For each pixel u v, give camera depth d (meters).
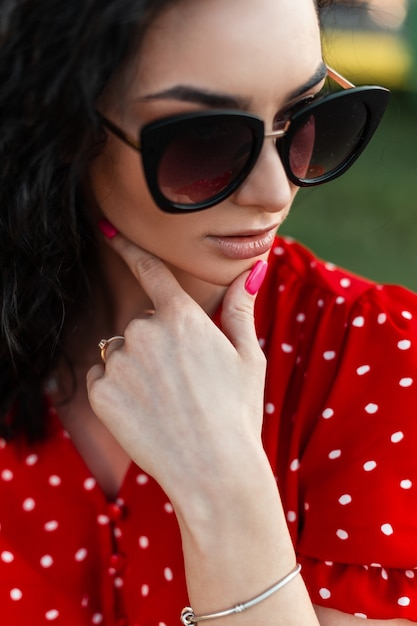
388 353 0.65
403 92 2.59
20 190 0.60
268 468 0.59
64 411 0.69
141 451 0.60
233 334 0.62
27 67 0.56
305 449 0.66
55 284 0.65
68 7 0.54
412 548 0.62
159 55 0.54
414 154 2.50
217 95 0.54
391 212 2.24
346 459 0.64
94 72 0.54
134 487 0.67
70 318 0.68
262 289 0.69
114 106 0.56
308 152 0.59
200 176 0.56
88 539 0.68
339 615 0.63
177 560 0.66
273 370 0.67
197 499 0.59
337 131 0.60
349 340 0.66
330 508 0.64
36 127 0.58
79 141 0.57
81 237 0.64
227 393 0.60
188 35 0.53
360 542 0.63
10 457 0.68
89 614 0.69
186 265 0.61
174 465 0.59
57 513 0.68
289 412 0.67
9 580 0.68
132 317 0.69
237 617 0.59
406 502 0.63
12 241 0.63
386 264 2.02
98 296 0.69
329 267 0.70
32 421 0.68
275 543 0.59
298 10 0.54
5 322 0.65
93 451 0.69
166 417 0.60
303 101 0.57
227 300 0.63
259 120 0.55
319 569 0.64
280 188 0.58
